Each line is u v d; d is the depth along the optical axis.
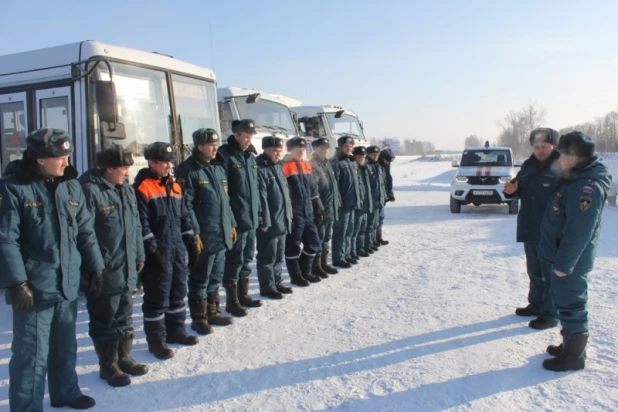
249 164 5.37
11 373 3.11
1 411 3.39
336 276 6.95
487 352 4.25
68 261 3.23
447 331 4.73
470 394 3.53
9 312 5.59
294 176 6.24
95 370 4.07
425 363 4.04
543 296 4.77
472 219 12.66
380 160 9.39
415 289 6.18
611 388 3.57
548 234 4.03
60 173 3.15
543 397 3.47
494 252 8.32
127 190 3.92
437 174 38.12
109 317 3.81
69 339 3.39
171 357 4.25
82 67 5.79
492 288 6.14
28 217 3.06
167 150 4.12
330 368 3.98
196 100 7.42
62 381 3.41
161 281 4.22
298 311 5.42
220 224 4.79
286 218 5.88
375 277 6.86
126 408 3.45
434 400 3.45
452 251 8.52
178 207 4.37
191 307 4.87
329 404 3.43
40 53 6.19
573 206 3.74
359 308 5.48
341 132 13.60
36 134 3.02
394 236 10.26
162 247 4.19
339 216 7.29
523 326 4.84
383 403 3.42
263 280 5.95
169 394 3.63
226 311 5.41
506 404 3.38
